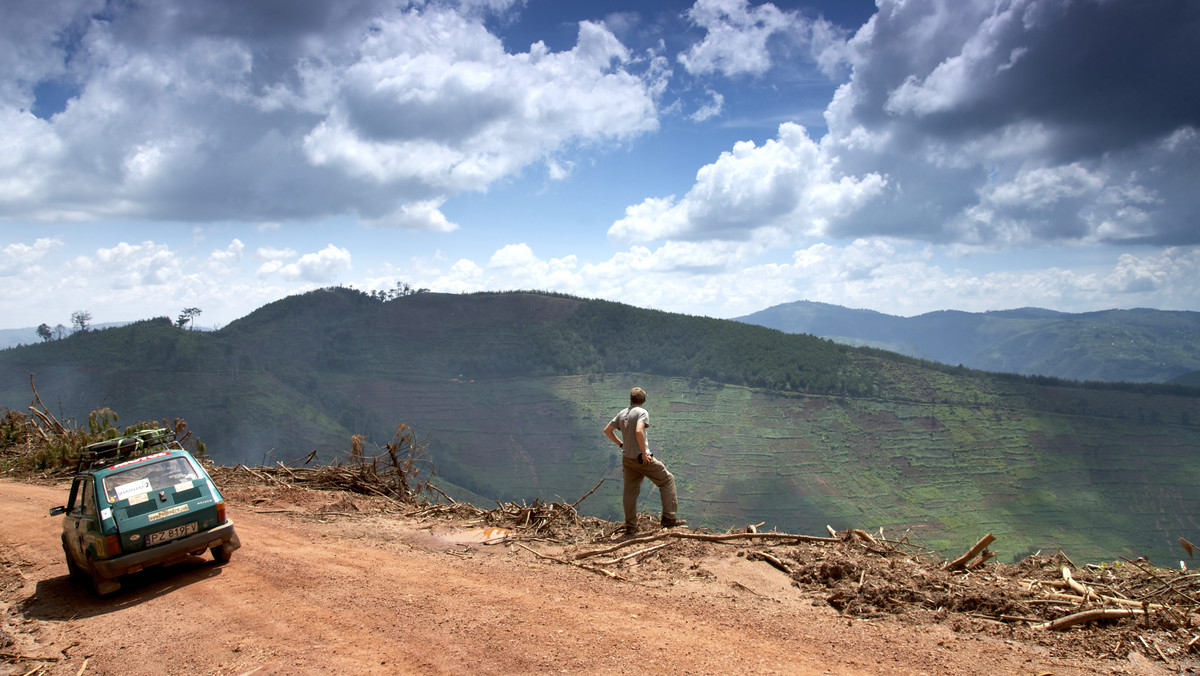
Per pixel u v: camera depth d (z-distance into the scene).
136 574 7.00
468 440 197.75
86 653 4.94
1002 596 4.89
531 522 8.11
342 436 173.12
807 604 5.12
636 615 4.88
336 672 4.05
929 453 199.38
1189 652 3.94
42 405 16.78
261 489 10.66
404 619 4.95
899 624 4.66
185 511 6.64
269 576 6.37
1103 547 157.75
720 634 4.47
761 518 161.75
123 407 167.62
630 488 7.43
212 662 4.44
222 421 166.00
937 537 158.00
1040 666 3.88
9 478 13.74
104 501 6.43
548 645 4.31
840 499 174.62
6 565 7.75
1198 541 162.50
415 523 8.53
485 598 5.38
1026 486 185.38
